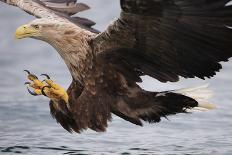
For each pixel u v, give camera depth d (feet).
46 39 44.50
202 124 56.90
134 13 40.91
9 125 56.95
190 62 42.80
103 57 43.91
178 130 55.21
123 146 50.52
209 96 43.91
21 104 63.26
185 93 43.93
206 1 40.06
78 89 45.14
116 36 42.70
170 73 43.68
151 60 43.50
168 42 42.27
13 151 49.19
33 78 45.14
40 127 56.24
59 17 49.37
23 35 44.24
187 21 41.11
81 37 44.16
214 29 41.14
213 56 42.22
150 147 50.19
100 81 44.37
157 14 40.91
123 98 44.42
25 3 50.01
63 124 46.06
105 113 44.73
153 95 44.16
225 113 59.93
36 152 48.93
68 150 49.49
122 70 44.11
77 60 44.34
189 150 49.34
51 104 45.96
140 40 42.55
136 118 44.83
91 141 51.85
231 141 51.85
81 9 51.75
